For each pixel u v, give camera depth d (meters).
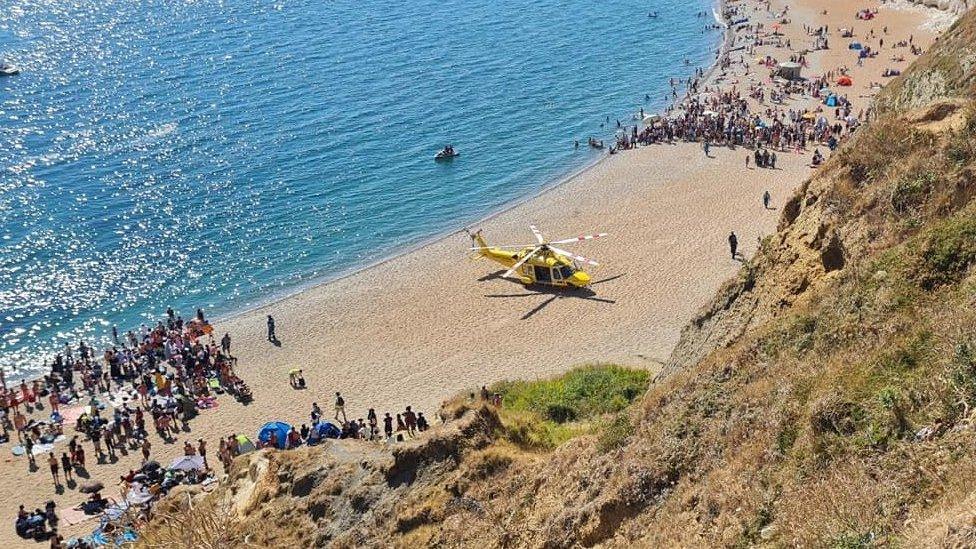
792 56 103.69
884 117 26.14
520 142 84.75
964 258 17.92
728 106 87.12
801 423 16.30
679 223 62.16
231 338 52.50
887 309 17.97
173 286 60.38
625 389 35.69
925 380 14.80
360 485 24.50
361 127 89.19
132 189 75.56
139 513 28.09
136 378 48.53
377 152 83.00
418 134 87.31
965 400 13.75
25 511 35.59
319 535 23.78
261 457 27.33
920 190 22.19
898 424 14.42
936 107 25.02
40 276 61.50
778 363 19.14
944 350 15.21
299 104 96.38
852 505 13.21
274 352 50.47
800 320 20.03
